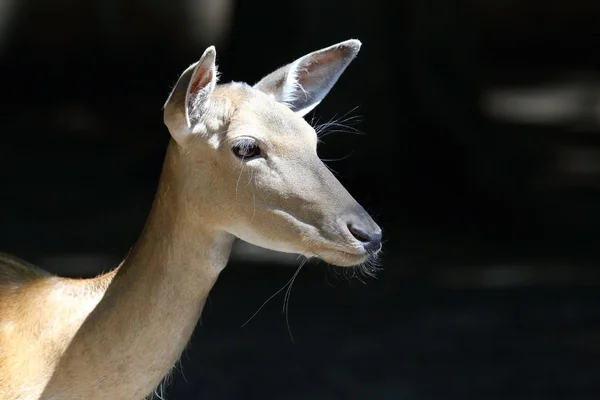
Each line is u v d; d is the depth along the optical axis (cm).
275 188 505
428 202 1731
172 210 522
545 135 2592
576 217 1778
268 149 508
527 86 3512
